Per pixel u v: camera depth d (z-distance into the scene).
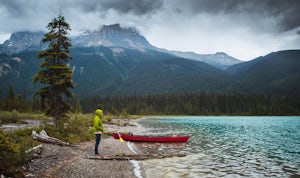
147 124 67.62
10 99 79.56
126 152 19.95
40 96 22.95
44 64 22.69
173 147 24.73
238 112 164.38
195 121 89.00
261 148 24.56
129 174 12.72
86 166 13.25
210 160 17.94
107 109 158.25
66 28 23.80
